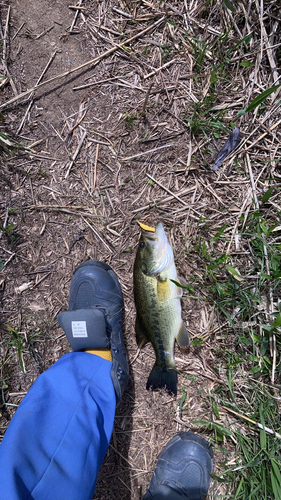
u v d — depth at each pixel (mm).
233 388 802
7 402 820
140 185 826
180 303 796
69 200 833
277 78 774
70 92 823
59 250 837
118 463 818
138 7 798
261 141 798
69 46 816
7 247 830
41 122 827
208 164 810
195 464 786
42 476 577
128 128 820
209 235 817
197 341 785
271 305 770
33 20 812
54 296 836
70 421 633
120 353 784
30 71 818
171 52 803
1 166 824
